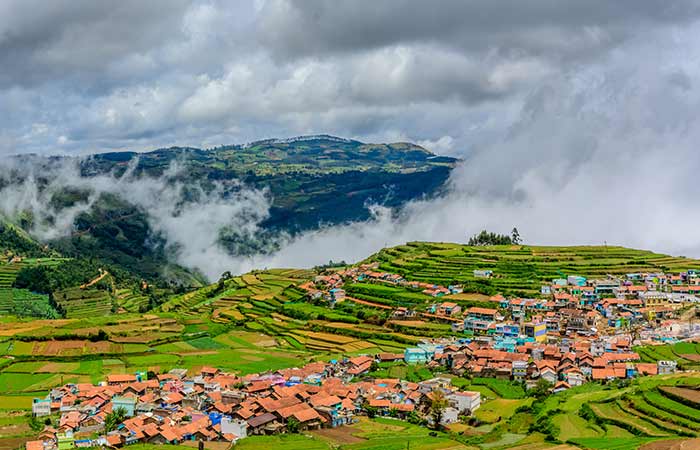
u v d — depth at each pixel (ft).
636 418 561.02
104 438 574.56
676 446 463.01
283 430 599.16
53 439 567.18
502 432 573.74
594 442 501.97
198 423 598.34
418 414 637.71
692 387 605.73
